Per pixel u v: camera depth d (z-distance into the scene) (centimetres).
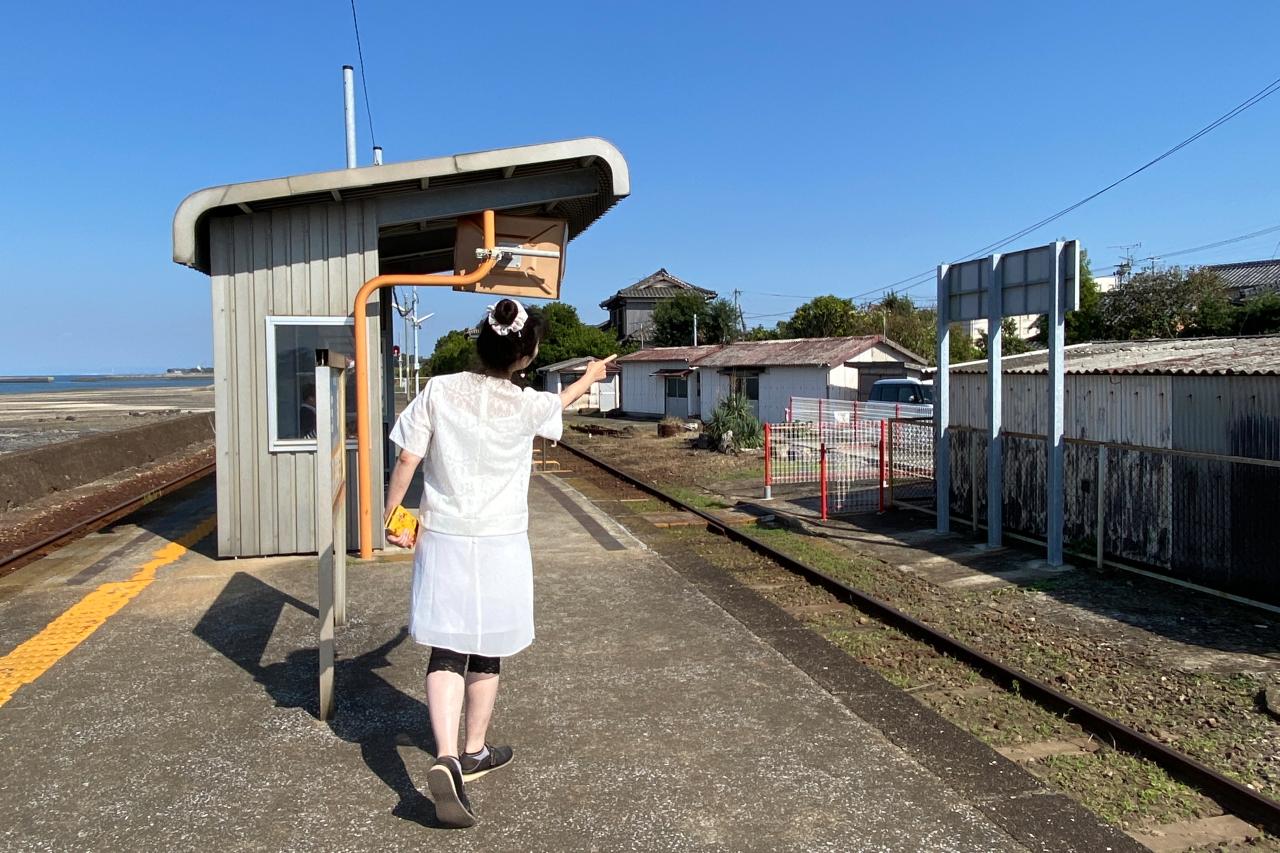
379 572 678
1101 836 308
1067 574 757
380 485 751
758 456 1856
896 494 1186
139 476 1661
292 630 531
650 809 322
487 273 746
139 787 337
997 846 300
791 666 474
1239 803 354
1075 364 904
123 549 799
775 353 2788
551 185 771
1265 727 436
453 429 306
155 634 525
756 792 336
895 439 1189
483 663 328
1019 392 939
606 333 5800
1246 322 2808
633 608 581
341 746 372
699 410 3180
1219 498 683
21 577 694
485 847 297
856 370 2531
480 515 305
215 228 711
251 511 733
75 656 486
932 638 561
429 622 303
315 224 725
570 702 421
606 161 725
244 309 720
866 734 390
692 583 657
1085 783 375
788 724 399
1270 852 321
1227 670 517
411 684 441
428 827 309
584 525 891
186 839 301
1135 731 425
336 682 444
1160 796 364
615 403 4047
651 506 1159
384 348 1088
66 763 357
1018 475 939
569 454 2053
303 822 312
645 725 396
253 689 436
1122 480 781
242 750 368
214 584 645
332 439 416
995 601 681
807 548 888
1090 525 825
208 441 2520
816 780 346
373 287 713
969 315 905
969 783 346
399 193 738
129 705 416
